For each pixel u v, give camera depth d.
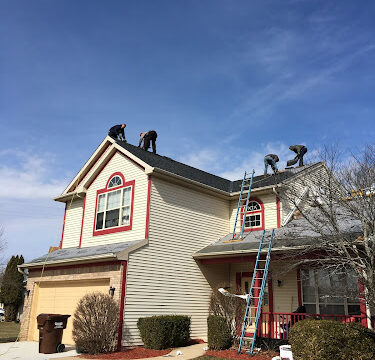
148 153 18.78
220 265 17.39
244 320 12.17
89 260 14.44
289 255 12.88
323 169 12.37
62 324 13.14
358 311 13.16
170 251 15.42
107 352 12.27
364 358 8.88
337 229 11.07
